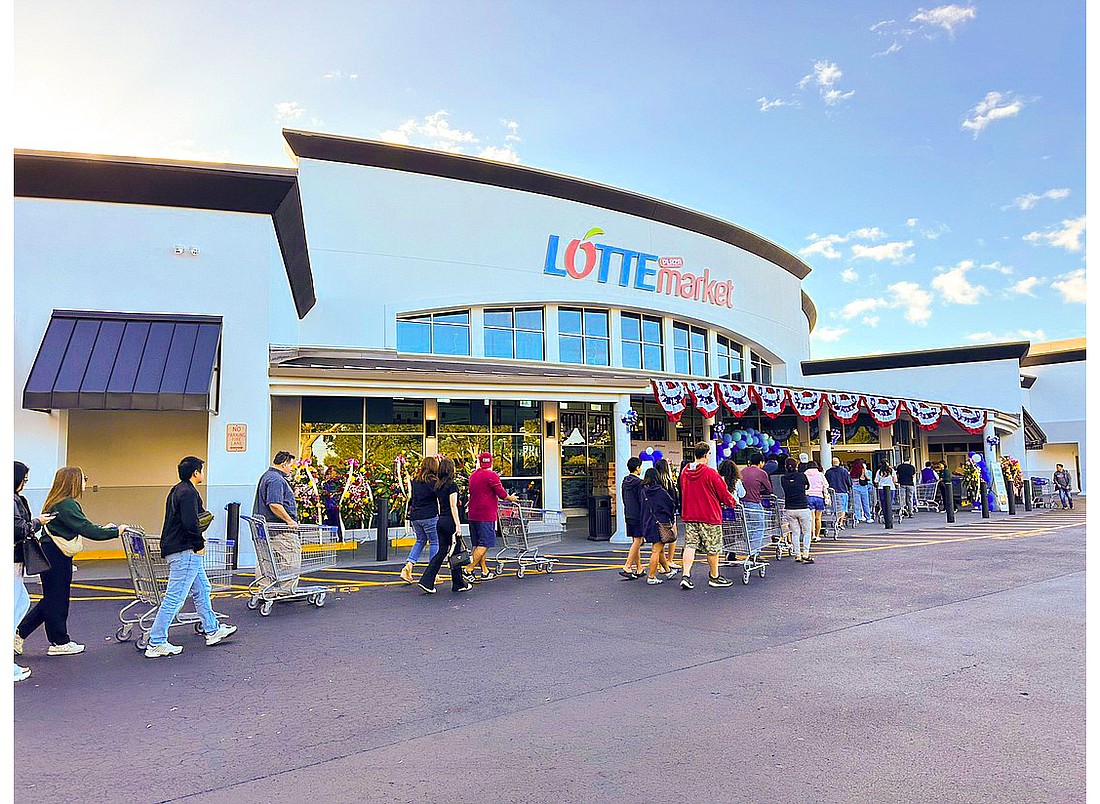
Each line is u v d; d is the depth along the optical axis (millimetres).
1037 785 3881
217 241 13570
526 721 5023
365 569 13055
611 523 17453
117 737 4824
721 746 4488
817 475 16203
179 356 12531
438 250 22375
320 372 13828
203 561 7375
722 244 29703
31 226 12781
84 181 12969
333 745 4645
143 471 15727
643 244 26750
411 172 22266
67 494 7207
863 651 6719
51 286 12727
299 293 18484
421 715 5195
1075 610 8469
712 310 28641
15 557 6691
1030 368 48250
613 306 25656
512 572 12312
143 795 3943
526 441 20766
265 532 8922
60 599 7051
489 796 3863
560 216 24750
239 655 6957
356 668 6445
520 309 24047
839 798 3766
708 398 18531
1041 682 5699
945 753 4324
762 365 32750
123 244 13133
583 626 8023
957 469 33938
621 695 5559
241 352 13406
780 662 6383
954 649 6750
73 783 4109
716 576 10406
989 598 9266
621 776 4082
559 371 23047
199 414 16141
